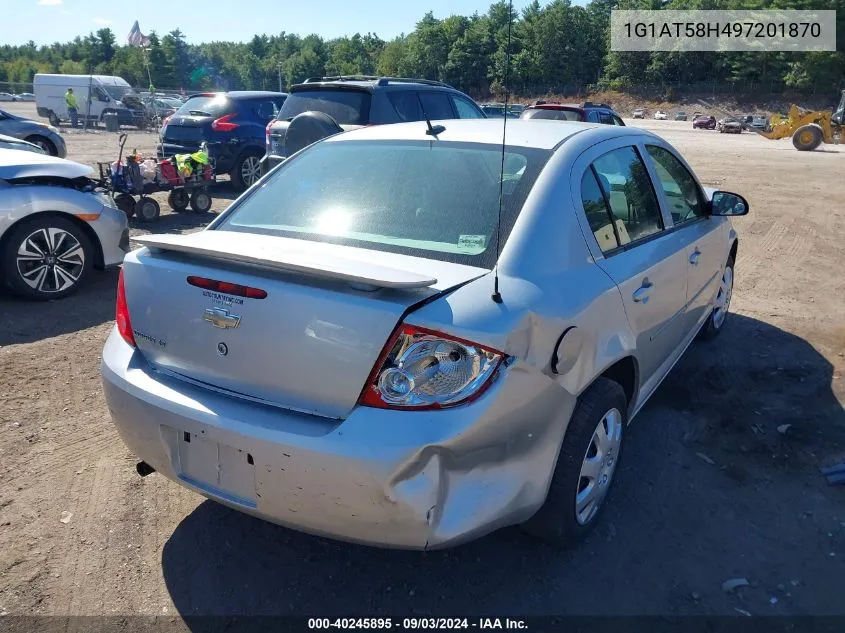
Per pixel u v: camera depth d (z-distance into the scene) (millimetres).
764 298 6363
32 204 5785
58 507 3143
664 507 3172
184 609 2566
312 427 2178
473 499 2217
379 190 2965
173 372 2561
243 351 2348
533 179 2775
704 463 3537
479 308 2234
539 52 92500
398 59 83500
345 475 2096
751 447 3688
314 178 3180
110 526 3020
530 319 2318
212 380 2453
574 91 93438
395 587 2680
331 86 9055
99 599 2605
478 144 3080
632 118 76125
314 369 2209
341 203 2955
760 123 48188
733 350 5031
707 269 4285
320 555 2863
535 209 2646
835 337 5297
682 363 4773
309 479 2148
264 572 2760
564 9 91312
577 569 2771
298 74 114188
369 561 2826
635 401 3297
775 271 7332
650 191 3600
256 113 12008
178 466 2492
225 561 2818
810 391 4344
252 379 2348
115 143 21359
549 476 2504
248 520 3084
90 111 29672
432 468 2115
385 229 2752
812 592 2646
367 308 2146
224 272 2422
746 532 3002
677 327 3830
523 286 2412
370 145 3289
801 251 8250
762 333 5391
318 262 2258
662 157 3965
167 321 2537
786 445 3701
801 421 3955
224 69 127688
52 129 16047
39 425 3873
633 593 2645
